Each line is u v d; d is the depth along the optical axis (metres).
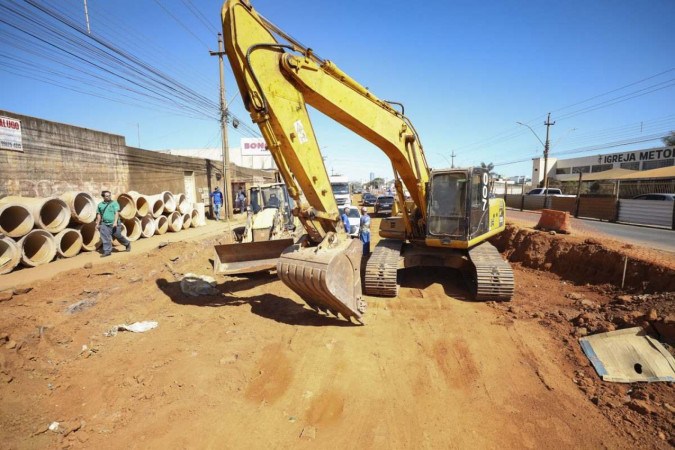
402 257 8.61
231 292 8.28
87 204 10.51
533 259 11.20
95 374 4.75
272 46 4.84
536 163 55.72
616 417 3.94
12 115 10.41
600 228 16.34
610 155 45.84
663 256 8.11
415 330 6.21
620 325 5.60
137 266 9.18
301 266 5.61
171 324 6.38
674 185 23.69
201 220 18.17
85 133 13.26
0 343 4.77
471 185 7.78
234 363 5.02
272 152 5.10
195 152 49.72
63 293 6.84
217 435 3.67
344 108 5.85
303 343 5.67
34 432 3.65
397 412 4.07
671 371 4.50
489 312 7.08
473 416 4.01
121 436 3.64
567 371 4.91
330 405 4.18
